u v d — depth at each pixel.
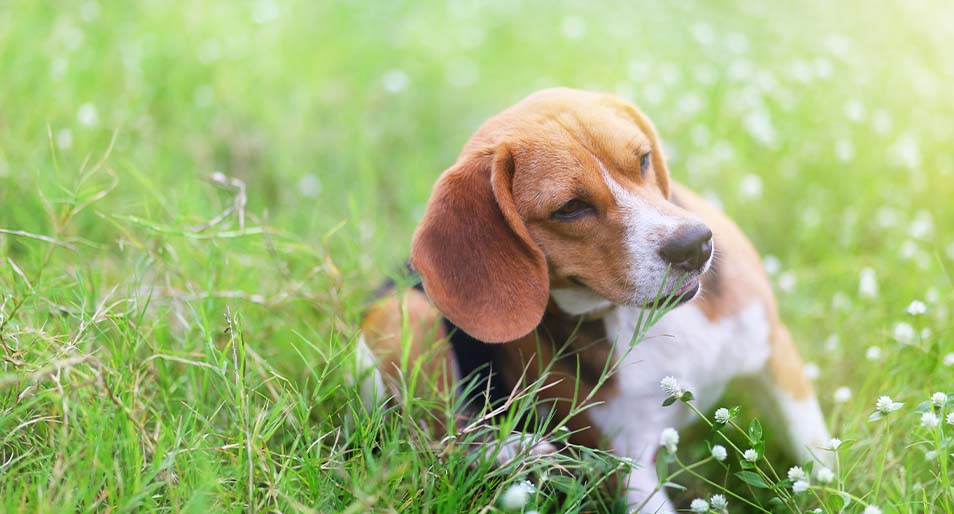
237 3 2.32
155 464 1.26
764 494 1.40
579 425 1.37
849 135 1.82
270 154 1.87
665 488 1.40
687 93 1.92
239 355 1.36
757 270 1.42
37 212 1.63
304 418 1.33
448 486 1.28
